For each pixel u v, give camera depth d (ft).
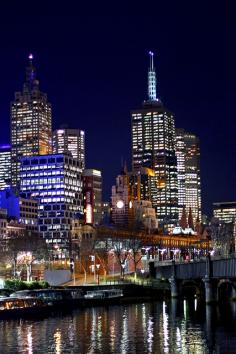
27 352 390.42
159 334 451.53
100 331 471.62
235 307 638.94
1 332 472.44
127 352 385.09
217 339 426.10
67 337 444.96
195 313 589.32
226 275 611.47
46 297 635.66
